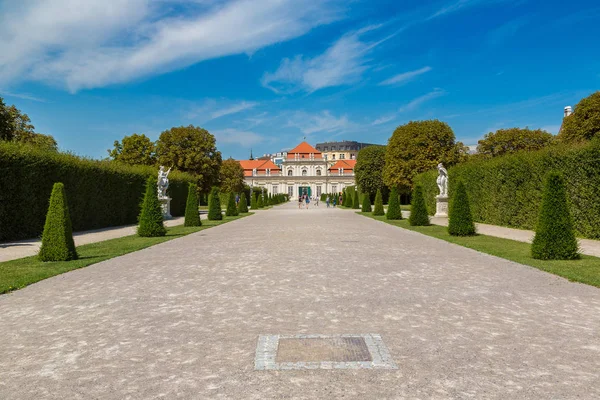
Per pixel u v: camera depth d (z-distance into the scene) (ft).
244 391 11.32
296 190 369.09
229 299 21.65
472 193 88.84
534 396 10.95
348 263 32.83
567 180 55.42
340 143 545.03
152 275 28.55
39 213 60.39
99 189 78.43
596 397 10.91
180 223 87.86
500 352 14.06
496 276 27.37
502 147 166.91
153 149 197.26
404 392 11.19
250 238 53.88
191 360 13.56
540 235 34.63
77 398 11.08
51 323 17.80
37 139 131.85
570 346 14.62
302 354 13.94
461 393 11.12
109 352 14.37
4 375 12.63
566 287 24.08
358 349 14.35
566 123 126.93
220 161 193.26
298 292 23.02
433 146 161.48
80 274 29.14
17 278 27.17
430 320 17.76
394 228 68.90
